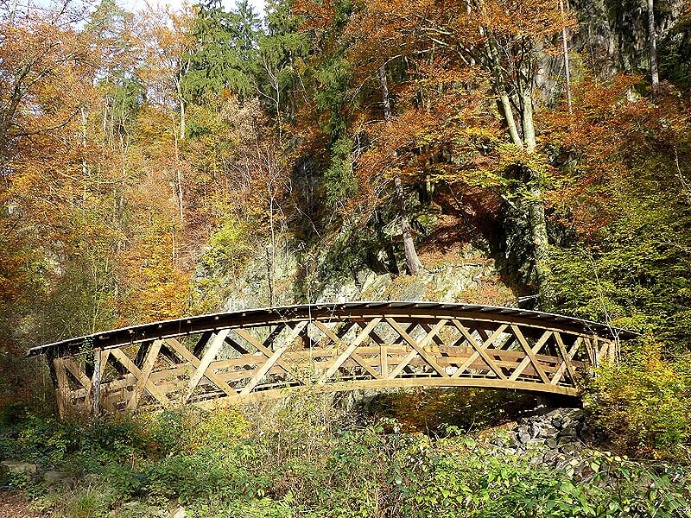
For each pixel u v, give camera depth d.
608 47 21.00
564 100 19.81
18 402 12.44
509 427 13.03
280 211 28.34
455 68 19.00
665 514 4.67
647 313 13.34
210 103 33.16
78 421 9.91
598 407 11.11
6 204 17.36
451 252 20.38
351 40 20.33
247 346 23.20
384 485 6.48
